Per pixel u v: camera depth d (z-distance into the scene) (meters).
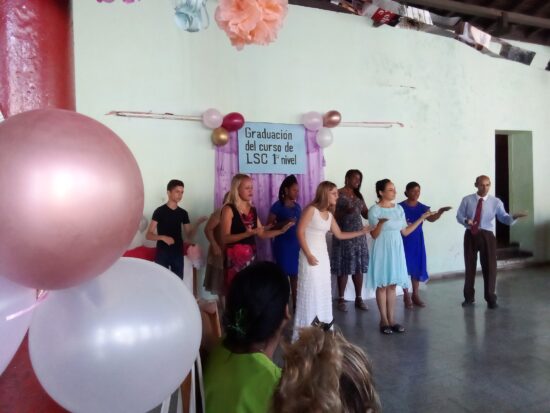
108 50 4.59
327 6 5.56
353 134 5.76
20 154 0.66
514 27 6.60
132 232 0.75
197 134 4.97
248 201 3.92
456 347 3.47
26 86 0.92
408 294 4.61
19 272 0.69
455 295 5.19
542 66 7.00
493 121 6.66
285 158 5.35
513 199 7.31
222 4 0.97
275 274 1.10
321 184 3.27
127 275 0.86
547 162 7.12
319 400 0.68
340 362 0.73
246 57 5.18
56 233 0.65
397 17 3.09
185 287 0.94
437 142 6.27
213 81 5.04
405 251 4.59
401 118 6.04
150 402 0.84
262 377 0.98
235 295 1.07
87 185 0.67
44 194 0.65
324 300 3.27
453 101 6.36
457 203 6.43
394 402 2.60
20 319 0.78
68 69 1.00
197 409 1.08
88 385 0.79
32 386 0.95
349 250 4.63
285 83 5.37
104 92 4.59
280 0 1.00
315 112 5.35
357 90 5.77
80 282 0.74
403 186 6.07
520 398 2.64
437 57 6.23
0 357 0.76
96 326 0.78
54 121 0.70
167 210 4.01
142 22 4.72
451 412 2.48
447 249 6.37
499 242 7.50
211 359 1.10
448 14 6.11
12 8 0.91
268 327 1.05
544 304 4.70
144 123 4.75
